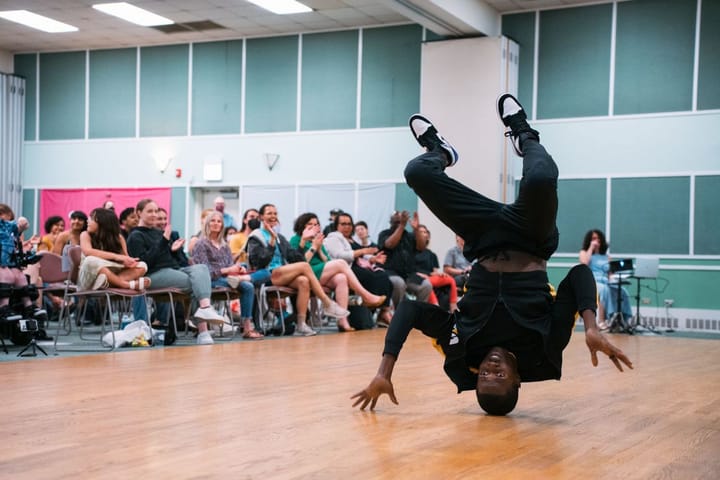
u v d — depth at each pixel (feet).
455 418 9.82
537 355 10.00
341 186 42.55
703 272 36.35
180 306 26.32
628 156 37.63
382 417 9.82
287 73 43.83
